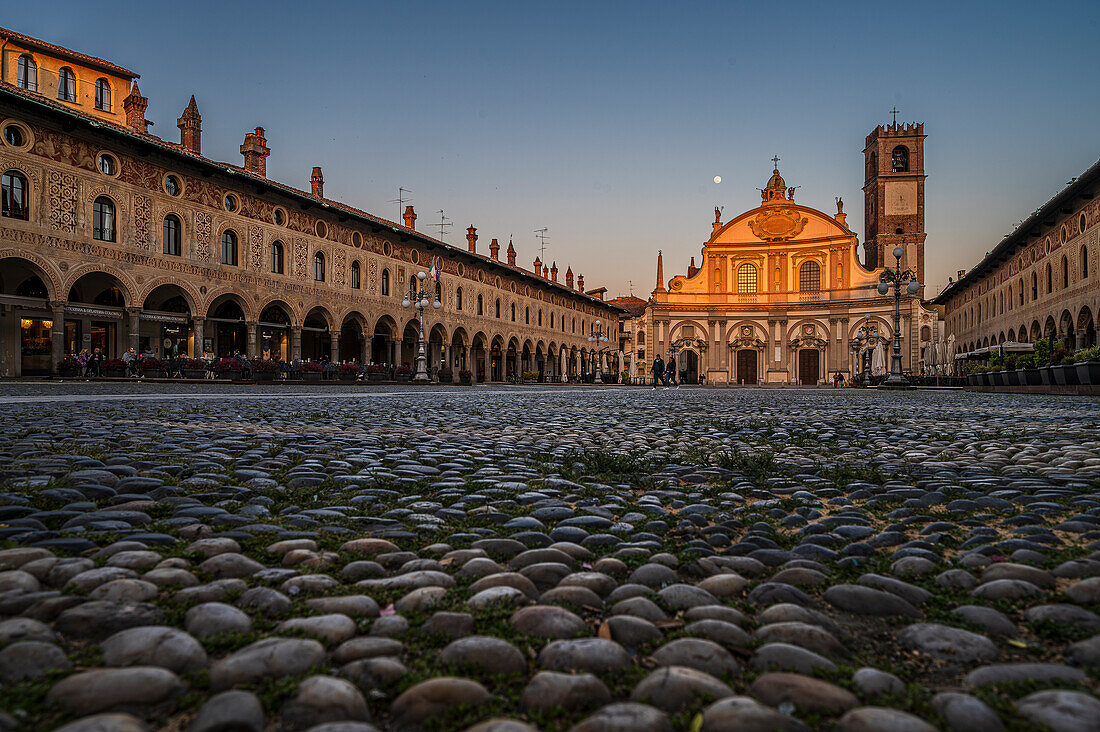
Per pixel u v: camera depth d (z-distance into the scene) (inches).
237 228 1371.8
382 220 1736.0
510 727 54.7
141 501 143.0
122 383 989.2
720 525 132.4
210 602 85.5
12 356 1172.5
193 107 1365.7
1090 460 212.5
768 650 71.4
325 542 116.6
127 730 52.9
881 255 2630.4
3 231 1013.2
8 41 1332.4
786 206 2728.8
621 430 341.7
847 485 178.2
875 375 1979.6
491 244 2571.4
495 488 169.2
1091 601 87.0
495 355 2386.8
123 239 1175.6
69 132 1095.0
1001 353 1252.5
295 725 57.4
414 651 72.9
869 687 64.3
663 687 62.4
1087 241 1284.4
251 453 219.5
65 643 72.7
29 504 136.4
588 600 88.7
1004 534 123.6
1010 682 65.7
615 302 3900.1
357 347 1866.4
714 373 2780.5
